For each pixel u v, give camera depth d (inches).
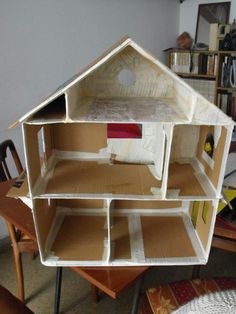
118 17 112.0
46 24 88.7
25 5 82.0
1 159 65.9
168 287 47.6
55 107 34.1
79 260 38.0
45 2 86.7
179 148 42.3
